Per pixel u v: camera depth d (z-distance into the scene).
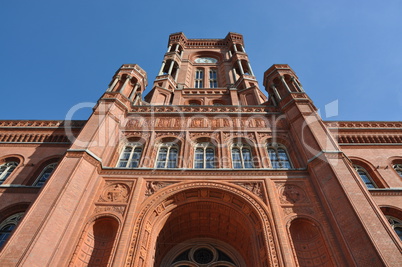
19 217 15.28
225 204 14.41
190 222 15.31
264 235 12.22
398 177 17.42
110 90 21.62
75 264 11.44
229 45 44.44
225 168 15.91
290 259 11.19
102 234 13.06
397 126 22.03
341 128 21.30
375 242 10.54
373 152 19.45
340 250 11.41
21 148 19.98
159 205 13.77
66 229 12.02
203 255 15.46
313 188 14.37
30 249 10.34
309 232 13.06
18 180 17.38
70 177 13.44
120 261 11.12
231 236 15.55
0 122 22.14
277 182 14.84
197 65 40.28
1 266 9.84
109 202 13.81
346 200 12.34
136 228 12.48
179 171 15.36
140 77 24.53
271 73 24.94
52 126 21.92
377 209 11.91
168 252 15.38
